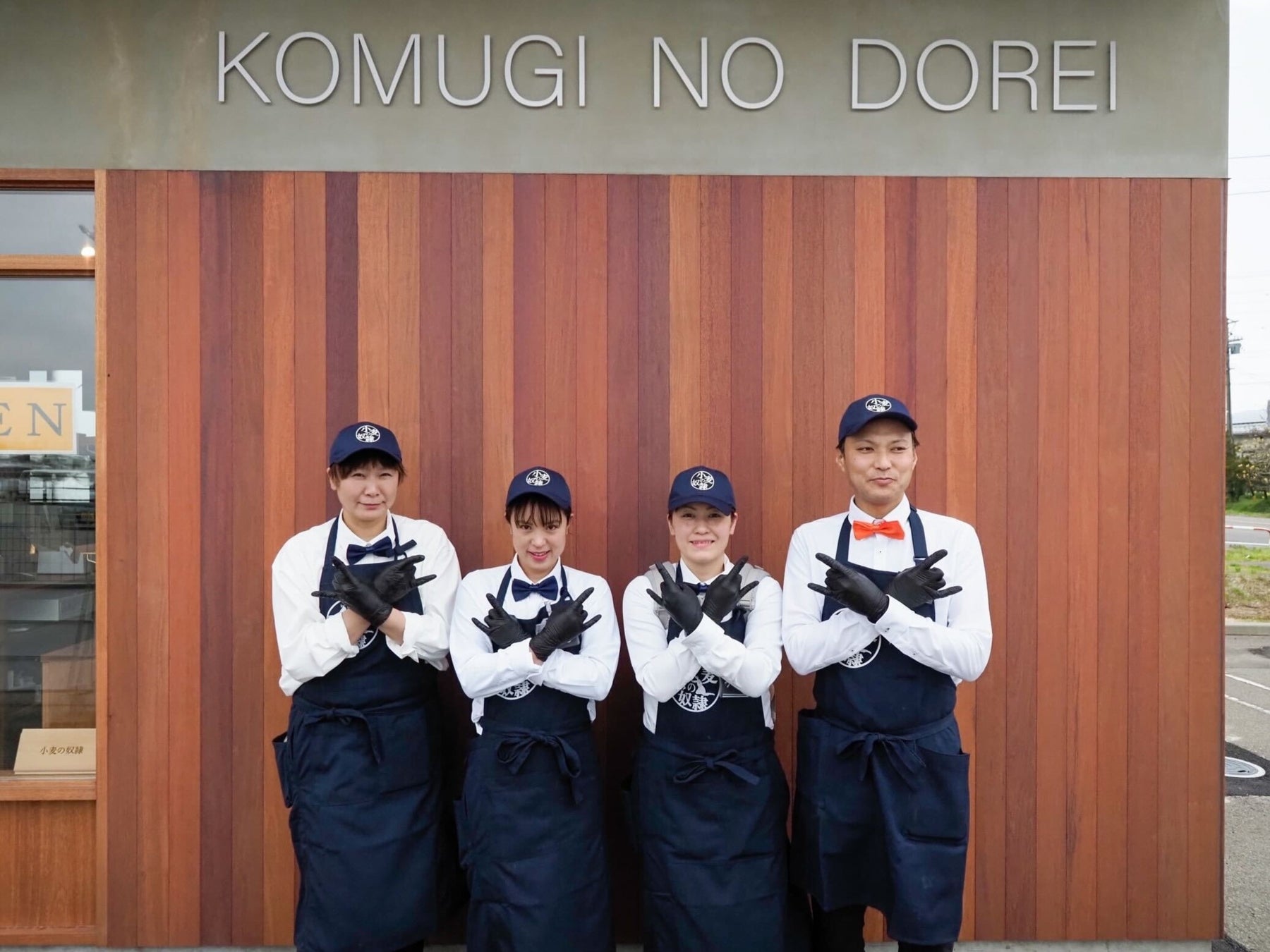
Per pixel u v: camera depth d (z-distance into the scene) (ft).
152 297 8.91
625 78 9.07
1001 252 9.12
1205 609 9.05
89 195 9.18
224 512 8.91
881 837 6.88
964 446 9.07
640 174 9.05
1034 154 9.12
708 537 7.14
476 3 9.00
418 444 8.98
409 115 9.00
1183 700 9.04
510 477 8.99
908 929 6.60
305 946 7.16
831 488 9.05
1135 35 9.12
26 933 8.80
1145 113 9.12
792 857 7.47
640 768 7.30
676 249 9.04
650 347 9.04
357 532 7.70
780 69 9.04
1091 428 9.08
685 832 6.93
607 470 9.03
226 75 8.96
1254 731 19.62
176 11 8.95
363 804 7.20
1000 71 9.11
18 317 9.26
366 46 8.96
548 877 6.91
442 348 8.99
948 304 9.10
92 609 9.13
